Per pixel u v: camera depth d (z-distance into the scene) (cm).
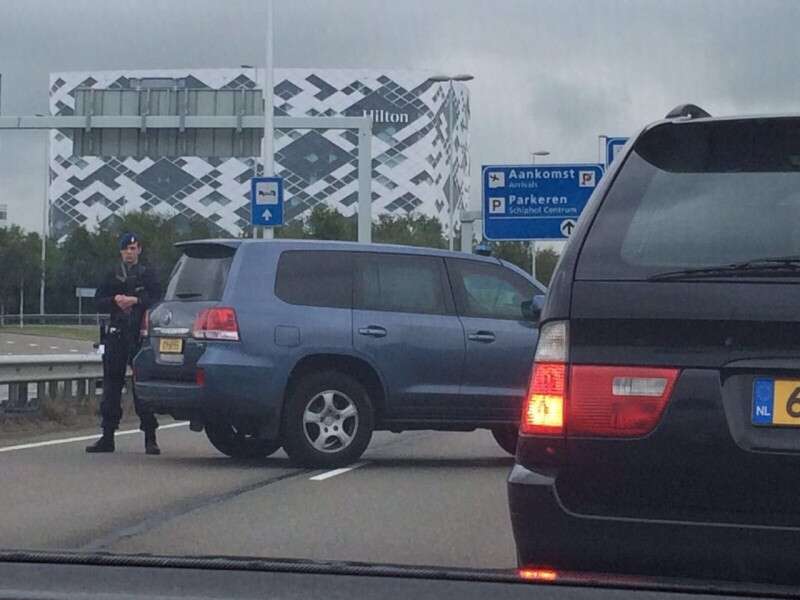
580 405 422
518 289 1220
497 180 2561
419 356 1164
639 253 427
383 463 1189
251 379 1112
